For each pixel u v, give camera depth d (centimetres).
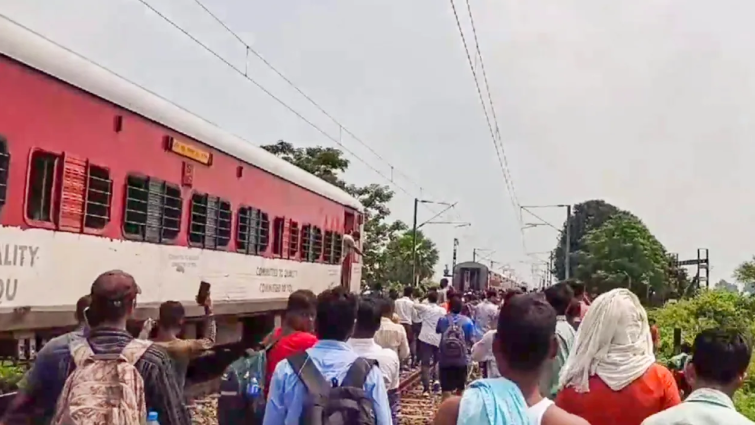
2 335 843
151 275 1130
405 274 5538
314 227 1997
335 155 4491
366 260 4841
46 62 878
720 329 389
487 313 1770
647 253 5228
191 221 1265
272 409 441
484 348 950
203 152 1306
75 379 403
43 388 419
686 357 902
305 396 435
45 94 882
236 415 573
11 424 426
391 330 1075
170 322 668
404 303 1845
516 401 328
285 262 1756
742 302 2373
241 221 1488
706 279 4244
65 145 919
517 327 335
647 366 447
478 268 5662
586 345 455
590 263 5397
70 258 927
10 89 821
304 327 608
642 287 5169
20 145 837
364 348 655
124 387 403
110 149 1019
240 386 573
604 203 8844
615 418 443
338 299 457
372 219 4956
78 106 948
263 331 1778
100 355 411
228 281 1426
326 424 424
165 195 1172
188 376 1587
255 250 1563
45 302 879
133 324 1087
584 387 450
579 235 8738
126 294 426
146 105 1112
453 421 333
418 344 1841
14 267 824
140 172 1096
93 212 977
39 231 868
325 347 453
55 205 899
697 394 380
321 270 2069
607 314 452
